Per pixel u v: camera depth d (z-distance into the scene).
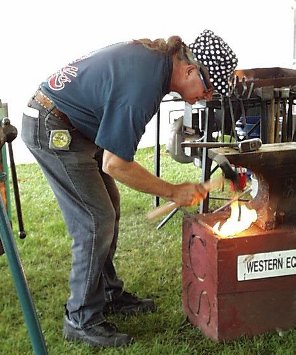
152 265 3.47
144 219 4.29
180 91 2.25
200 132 4.16
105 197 2.45
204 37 2.25
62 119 2.33
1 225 1.57
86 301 2.55
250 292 2.50
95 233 2.43
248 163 2.41
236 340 2.55
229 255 2.42
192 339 2.62
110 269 2.82
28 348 2.61
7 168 3.46
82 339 2.60
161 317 2.83
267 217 2.49
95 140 2.23
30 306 1.59
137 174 2.22
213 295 2.50
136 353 2.51
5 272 3.41
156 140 4.33
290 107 3.89
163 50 2.18
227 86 2.31
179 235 3.94
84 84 2.27
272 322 2.57
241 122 3.96
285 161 2.44
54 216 4.39
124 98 2.13
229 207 2.80
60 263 3.55
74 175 2.38
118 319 2.82
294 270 2.53
